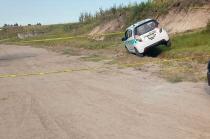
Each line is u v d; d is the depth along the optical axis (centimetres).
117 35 3359
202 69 1263
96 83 1272
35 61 2367
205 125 683
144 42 1836
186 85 1057
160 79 1205
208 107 803
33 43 5194
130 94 1030
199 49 1639
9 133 760
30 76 1638
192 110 793
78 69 1706
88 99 1020
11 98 1148
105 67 1669
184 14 2462
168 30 2500
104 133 699
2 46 5469
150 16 3030
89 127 748
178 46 1873
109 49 2614
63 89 1216
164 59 1661
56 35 5756
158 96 966
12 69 2028
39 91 1225
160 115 782
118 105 913
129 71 1461
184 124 702
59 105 979
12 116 905
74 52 2784
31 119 858
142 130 694
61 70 1738
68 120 817
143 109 848
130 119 775
